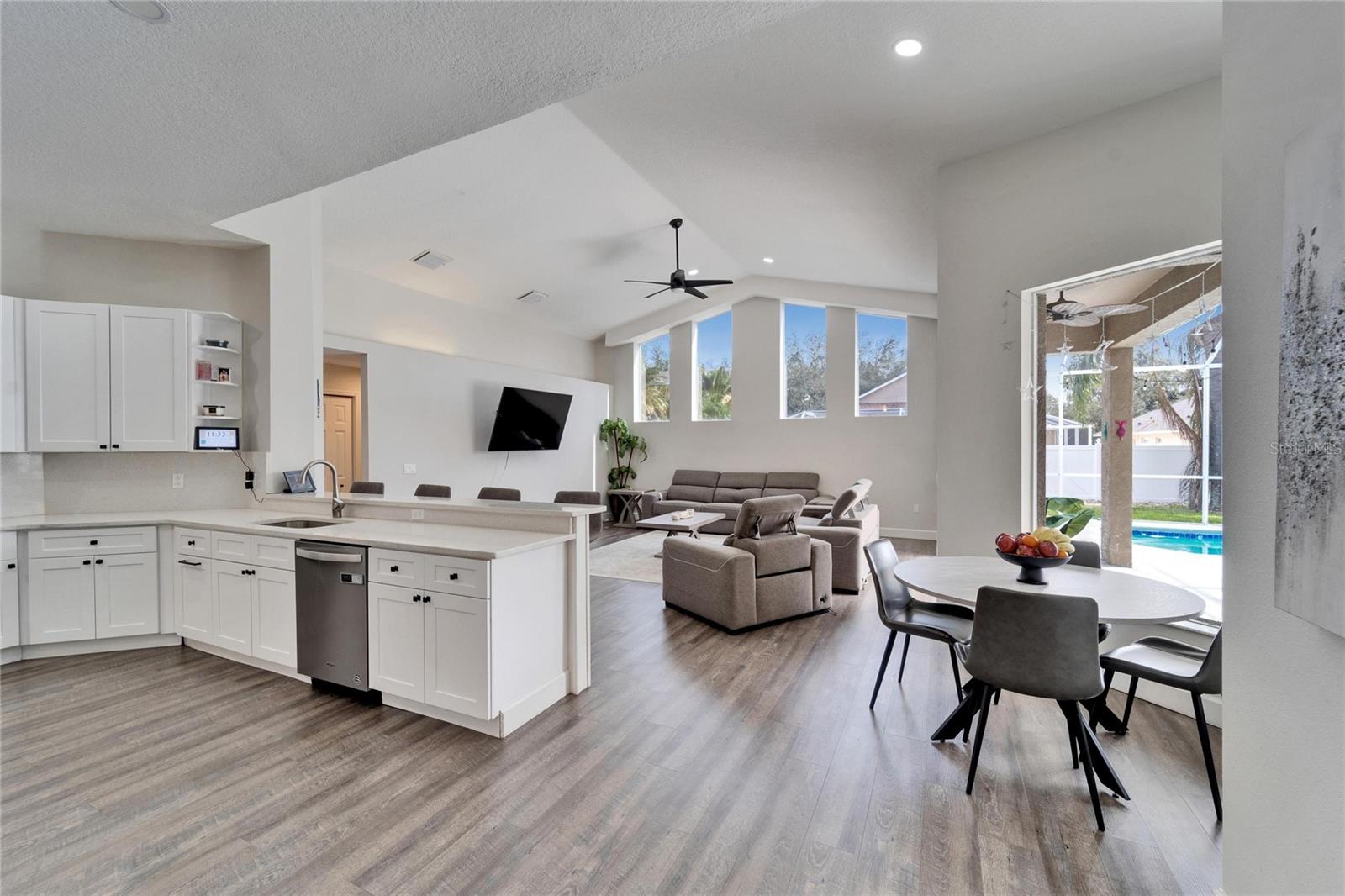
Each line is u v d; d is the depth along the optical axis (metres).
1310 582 1.02
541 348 8.95
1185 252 2.71
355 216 5.17
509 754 2.32
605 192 5.51
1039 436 3.32
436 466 6.72
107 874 1.65
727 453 9.12
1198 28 2.26
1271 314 1.23
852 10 2.29
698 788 2.09
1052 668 1.96
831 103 3.02
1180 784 2.13
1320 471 0.99
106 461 3.74
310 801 2.00
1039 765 2.26
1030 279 3.26
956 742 2.43
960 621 2.74
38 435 3.35
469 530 3.01
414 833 1.84
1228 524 1.39
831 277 7.57
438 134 2.46
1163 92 2.73
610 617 4.26
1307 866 1.11
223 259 3.94
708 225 5.77
